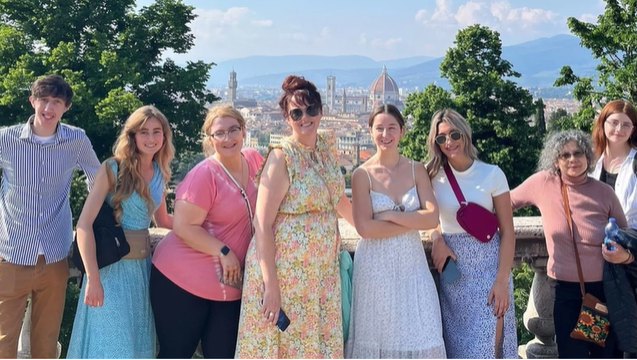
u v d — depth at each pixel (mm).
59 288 3508
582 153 3418
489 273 3387
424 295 3256
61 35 21375
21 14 21797
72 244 3590
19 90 18594
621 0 19031
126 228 3191
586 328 3410
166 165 3334
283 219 3004
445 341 3486
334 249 3129
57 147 3373
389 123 3244
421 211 3191
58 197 3430
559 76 19641
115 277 3152
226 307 3127
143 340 3229
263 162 3018
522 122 22266
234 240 3123
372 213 3242
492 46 23500
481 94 22141
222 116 3074
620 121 3682
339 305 3172
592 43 18938
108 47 21109
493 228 3361
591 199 3467
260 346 2990
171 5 23094
